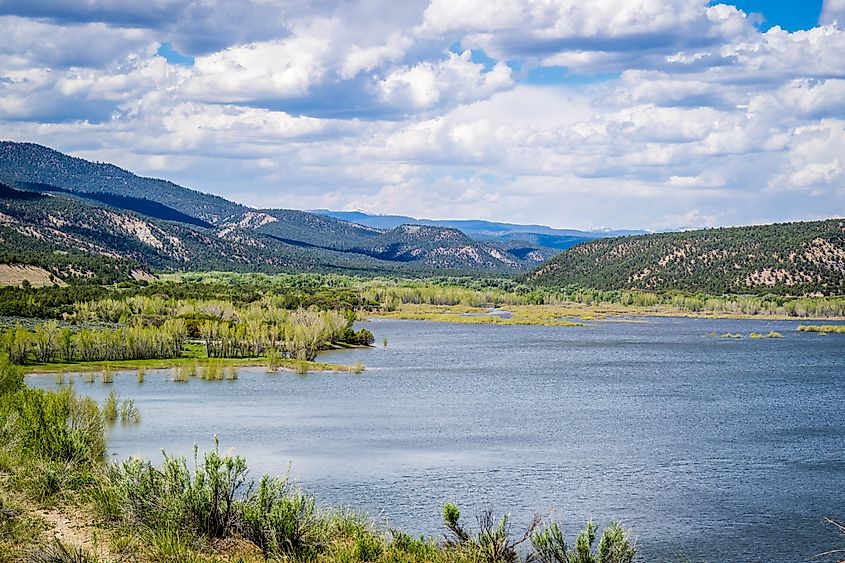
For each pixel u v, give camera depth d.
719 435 66.12
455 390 93.62
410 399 86.12
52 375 103.38
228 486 25.97
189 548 23.38
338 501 43.12
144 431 63.59
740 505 44.62
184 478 26.58
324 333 144.75
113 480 28.19
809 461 56.16
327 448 58.38
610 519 41.50
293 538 24.55
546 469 52.50
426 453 57.12
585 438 64.19
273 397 86.50
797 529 40.44
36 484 28.14
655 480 50.06
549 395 90.38
